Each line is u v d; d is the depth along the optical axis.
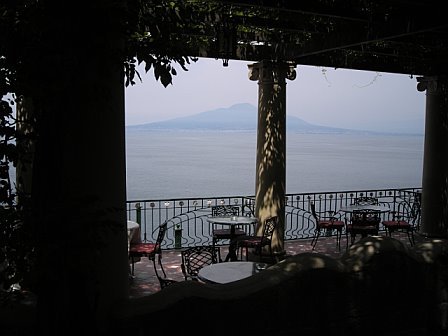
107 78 3.07
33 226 2.79
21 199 2.92
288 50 8.60
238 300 3.83
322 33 7.75
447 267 4.81
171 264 8.97
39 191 2.97
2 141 2.79
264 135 9.10
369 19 6.61
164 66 3.00
